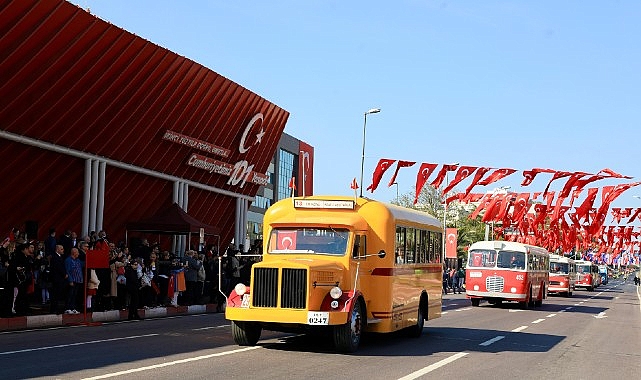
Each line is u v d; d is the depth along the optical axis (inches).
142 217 1459.2
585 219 1328.7
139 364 495.5
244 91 1571.1
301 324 582.9
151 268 994.1
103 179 1267.2
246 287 602.5
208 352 578.2
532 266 1541.6
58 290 837.2
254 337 637.9
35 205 1190.3
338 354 601.6
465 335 831.7
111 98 1195.9
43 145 1115.3
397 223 690.2
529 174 1167.0
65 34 1024.2
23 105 1045.2
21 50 976.3
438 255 868.6
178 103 1368.1
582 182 1146.7
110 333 719.1
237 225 1828.2
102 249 880.9
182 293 1148.5
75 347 588.1
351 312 597.3
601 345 788.0
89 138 1212.5
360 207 666.8
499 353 664.4
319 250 631.8
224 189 1731.1
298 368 507.5
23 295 816.9
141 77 1230.9
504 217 1721.2
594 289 3440.0
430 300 827.4
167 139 1386.6
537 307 1603.1
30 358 515.5
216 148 1574.8
